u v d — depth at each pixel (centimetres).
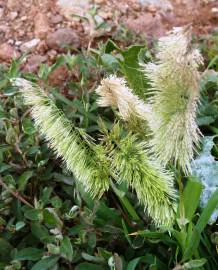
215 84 28
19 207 23
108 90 17
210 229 23
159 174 17
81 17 30
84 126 26
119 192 21
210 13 35
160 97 15
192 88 15
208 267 22
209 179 23
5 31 33
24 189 24
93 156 17
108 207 23
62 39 32
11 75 26
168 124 15
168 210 17
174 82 15
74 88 28
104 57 28
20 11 34
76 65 29
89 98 27
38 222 22
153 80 15
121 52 26
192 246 20
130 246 22
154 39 32
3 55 32
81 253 21
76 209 22
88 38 33
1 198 23
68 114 26
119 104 17
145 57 27
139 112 17
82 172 17
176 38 14
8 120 25
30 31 33
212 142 24
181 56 14
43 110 17
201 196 23
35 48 32
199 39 32
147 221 22
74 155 17
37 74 30
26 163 24
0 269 21
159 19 34
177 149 16
